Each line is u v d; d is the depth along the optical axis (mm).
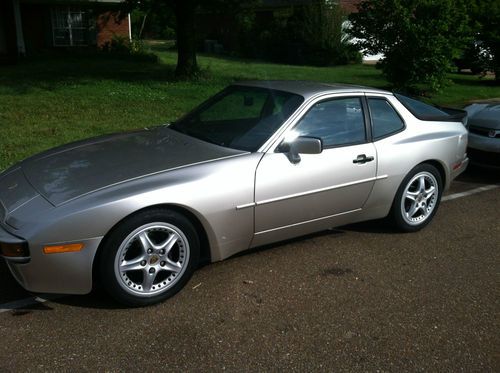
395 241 4695
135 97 11516
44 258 3094
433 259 4340
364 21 12633
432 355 3023
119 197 3215
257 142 3953
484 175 7199
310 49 24109
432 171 4914
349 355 2998
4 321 3232
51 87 12398
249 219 3783
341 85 4629
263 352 3000
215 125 4371
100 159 3824
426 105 5207
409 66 12320
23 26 20891
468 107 7719
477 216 5465
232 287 3744
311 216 4156
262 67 19719
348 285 3836
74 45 22172
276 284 3811
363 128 4438
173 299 3555
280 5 27812
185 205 3416
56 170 3684
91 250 3168
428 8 11922
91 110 10000
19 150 7012
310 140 3820
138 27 35562
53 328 3172
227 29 28688
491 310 3541
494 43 16797
